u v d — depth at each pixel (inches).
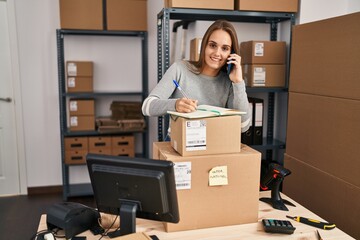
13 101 134.0
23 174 138.5
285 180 90.9
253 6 94.3
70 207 52.3
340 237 50.4
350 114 66.6
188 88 66.0
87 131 129.9
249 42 101.3
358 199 65.1
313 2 98.1
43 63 133.9
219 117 50.1
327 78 73.1
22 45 131.6
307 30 79.9
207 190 51.0
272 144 107.0
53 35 132.6
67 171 137.2
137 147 144.9
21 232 107.1
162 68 95.7
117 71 139.6
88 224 52.2
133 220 45.0
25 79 133.9
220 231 51.4
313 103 78.2
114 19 124.3
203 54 64.4
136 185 43.9
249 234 50.8
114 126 130.4
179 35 124.7
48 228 52.2
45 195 138.3
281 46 101.1
